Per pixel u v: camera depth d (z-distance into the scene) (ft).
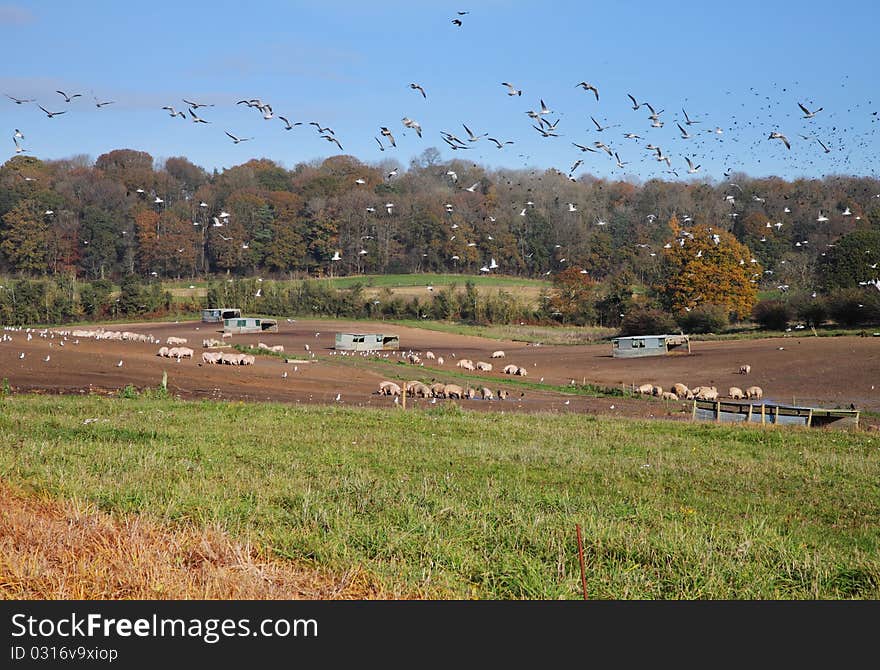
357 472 61.16
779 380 182.80
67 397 115.96
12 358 164.14
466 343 286.87
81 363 165.48
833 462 76.48
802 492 62.34
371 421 97.09
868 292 250.98
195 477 55.52
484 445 79.15
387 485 55.93
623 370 210.59
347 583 34.91
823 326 264.72
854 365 189.78
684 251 293.43
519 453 75.15
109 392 131.13
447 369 212.84
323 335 298.56
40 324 330.54
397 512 47.01
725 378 190.29
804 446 88.89
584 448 81.41
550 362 230.48
